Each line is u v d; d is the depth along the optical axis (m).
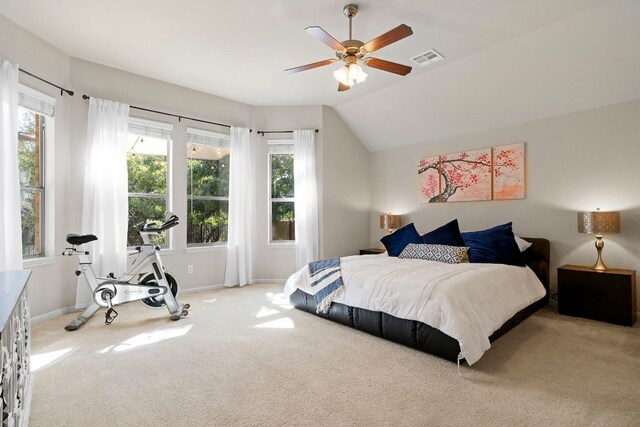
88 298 3.66
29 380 1.95
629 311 3.14
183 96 4.59
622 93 3.46
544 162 4.06
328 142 5.38
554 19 3.03
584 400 1.91
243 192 5.05
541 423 1.71
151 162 4.42
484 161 4.55
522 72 3.71
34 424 1.71
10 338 1.36
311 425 1.70
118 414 1.80
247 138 5.11
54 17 2.97
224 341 2.84
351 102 5.18
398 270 3.15
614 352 2.57
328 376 2.22
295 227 5.27
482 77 3.95
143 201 4.36
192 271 4.68
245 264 5.09
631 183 3.47
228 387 2.08
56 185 3.49
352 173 5.72
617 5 2.79
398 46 3.51
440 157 5.03
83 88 3.77
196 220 4.84
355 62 2.77
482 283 2.79
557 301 3.64
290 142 5.33
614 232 3.34
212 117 4.88
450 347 2.39
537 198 4.12
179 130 4.56
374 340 2.87
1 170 2.79
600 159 3.66
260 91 4.76
